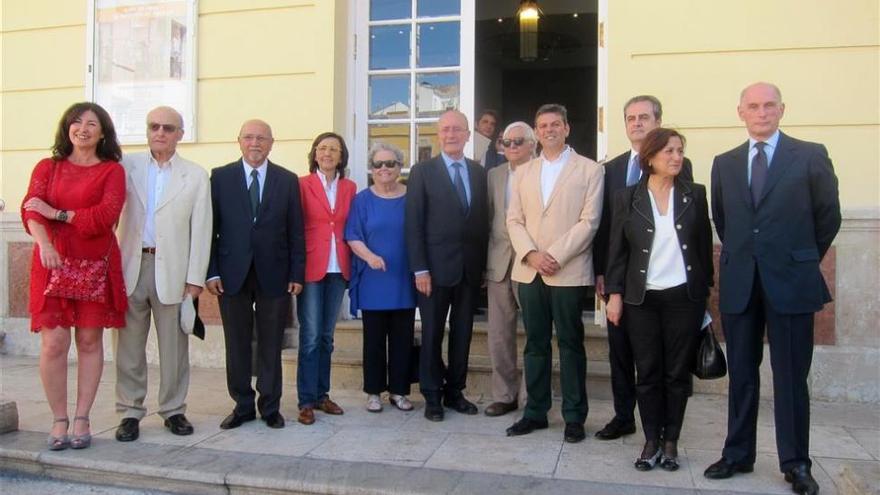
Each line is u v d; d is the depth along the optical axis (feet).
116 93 18.98
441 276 13.62
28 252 19.62
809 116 15.17
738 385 10.85
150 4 18.70
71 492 11.37
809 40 15.16
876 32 14.87
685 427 13.38
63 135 12.18
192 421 13.83
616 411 12.75
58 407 12.21
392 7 18.17
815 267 10.42
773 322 10.48
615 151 15.98
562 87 31.27
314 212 14.06
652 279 11.10
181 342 13.17
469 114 17.70
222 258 13.23
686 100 15.69
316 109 17.63
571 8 26.03
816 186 10.38
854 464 10.28
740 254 10.62
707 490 10.41
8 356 19.65
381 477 10.89
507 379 14.35
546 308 12.78
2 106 19.90
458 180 13.84
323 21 17.60
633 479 10.83
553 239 12.47
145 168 12.91
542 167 12.89
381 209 14.17
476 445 12.38
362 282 14.11
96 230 11.80
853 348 14.93
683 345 11.05
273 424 13.37
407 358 14.42
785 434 10.46
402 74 18.07
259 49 18.03
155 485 11.36
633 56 15.88
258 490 10.92
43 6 19.56
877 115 14.87
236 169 13.38
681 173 11.62
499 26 27.91
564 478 10.85
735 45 15.46
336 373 16.34
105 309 12.19
